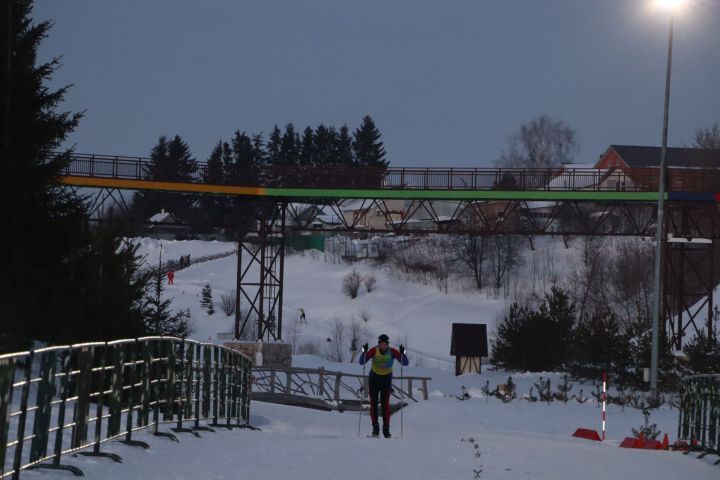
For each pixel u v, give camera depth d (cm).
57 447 1372
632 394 5128
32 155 3262
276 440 2111
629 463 2019
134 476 1385
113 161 7238
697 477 1877
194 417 2267
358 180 7700
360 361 2658
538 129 18888
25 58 3341
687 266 11706
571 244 14988
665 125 5403
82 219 3331
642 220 14350
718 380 2350
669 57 5425
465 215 15212
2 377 1148
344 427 3475
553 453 2139
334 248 17350
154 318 3338
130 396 1692
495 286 14562
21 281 2906
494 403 4922
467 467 1738
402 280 15312
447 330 12962
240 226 7919
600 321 6303
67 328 2827
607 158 17488
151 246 18975
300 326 12925
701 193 7138
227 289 15238
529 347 7206
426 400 5247
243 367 2948
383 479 1507
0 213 3134
